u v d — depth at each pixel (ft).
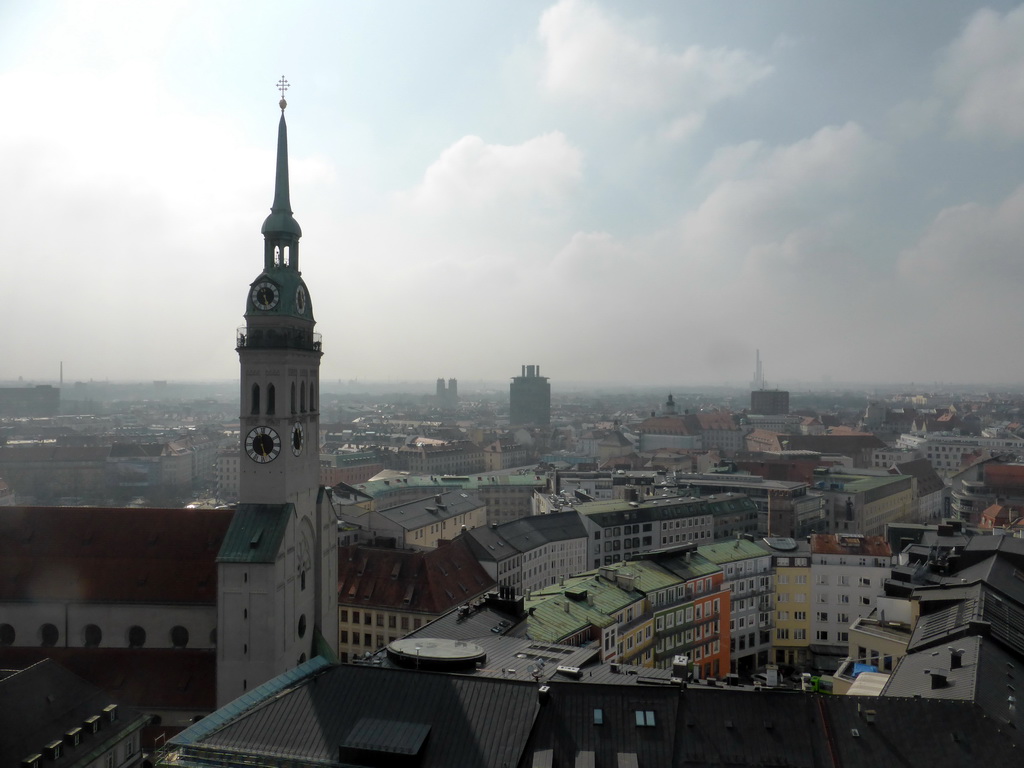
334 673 194.59
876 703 176.14
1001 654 215.92
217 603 288.71
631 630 337.31
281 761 172.55
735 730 171.83
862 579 448.65
